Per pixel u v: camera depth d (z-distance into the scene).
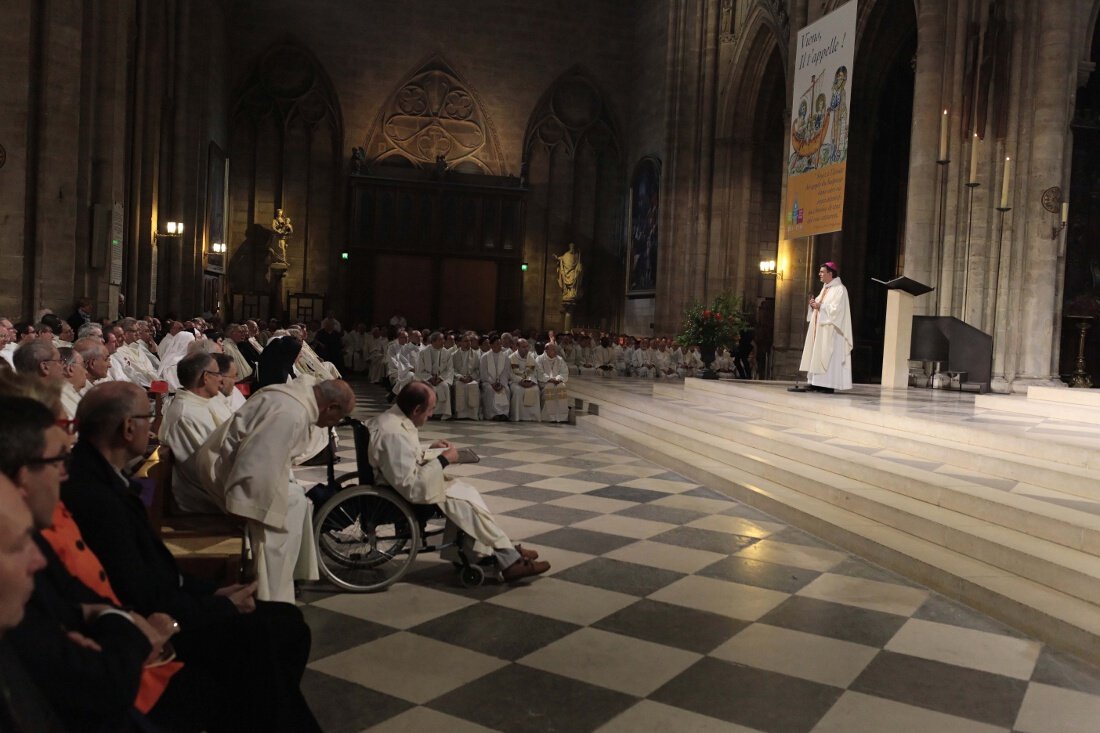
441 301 31.50
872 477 8.00
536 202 33.47
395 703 3.89
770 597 5.64
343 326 31.08
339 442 11.77
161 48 21.28
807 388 13.23
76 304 14.75
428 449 5.66
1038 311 13.93
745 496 8.67
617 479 9.83
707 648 4.70
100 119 15.49
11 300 13.98
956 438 8.81
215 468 4.72
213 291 27.89
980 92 14.07
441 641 4.70
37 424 2.18
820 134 17.17
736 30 26.14
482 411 15.57
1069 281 17.11
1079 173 16.95
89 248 15.29
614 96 33.81
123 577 3.13
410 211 31.22
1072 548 5.75
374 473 5.59
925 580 5.97
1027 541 5.94
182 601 3.15
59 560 2.57
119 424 3.45
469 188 31.45
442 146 32.56
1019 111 14.08
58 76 14.34
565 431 14.39
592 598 5.52
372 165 31.86
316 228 31.61
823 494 8.06
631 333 31.70
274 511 4.57
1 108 13.85
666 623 5.09
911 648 4.78
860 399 11.73
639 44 33.09
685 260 27.48
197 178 25.00
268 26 31.06
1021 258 14.13
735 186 26.61
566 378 15.78
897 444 9.12
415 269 31.36
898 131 23.09
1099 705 4.09
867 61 20.48
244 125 31.14
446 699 3.95
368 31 31.86
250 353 12.25
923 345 14.07
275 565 4.64
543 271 33.50
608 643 4.73
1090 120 15.90
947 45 14.57
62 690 2.07
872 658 4.62
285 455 4.63
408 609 5.21
